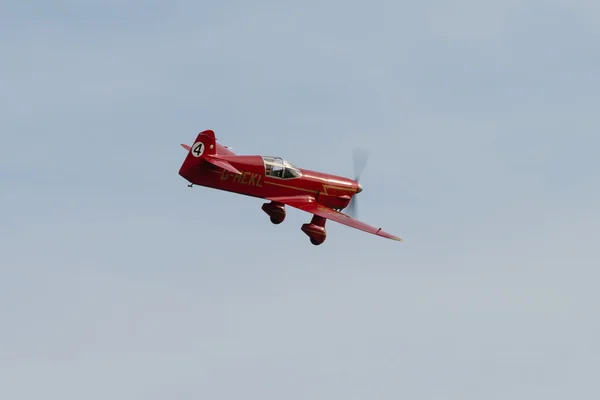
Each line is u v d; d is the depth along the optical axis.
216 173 111.56
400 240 108.81
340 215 115.25
